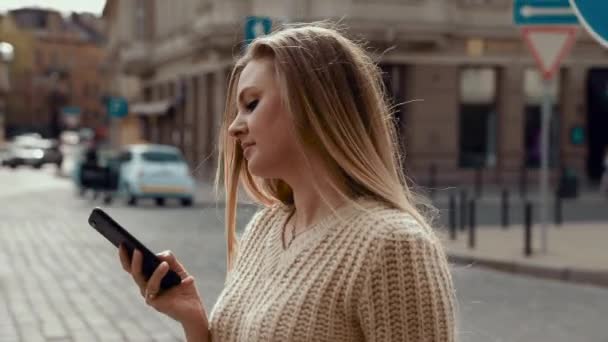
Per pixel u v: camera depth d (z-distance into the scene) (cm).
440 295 179
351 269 182
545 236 1266
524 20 1251
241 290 208
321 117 189
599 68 3234
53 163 5875
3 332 759
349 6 2866
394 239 180
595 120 3288
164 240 1577
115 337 742
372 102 195
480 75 3116
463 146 3105
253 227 221
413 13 2934
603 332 797
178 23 4012
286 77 190
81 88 11631
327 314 184
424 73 3042
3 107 9419
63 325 791
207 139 3512
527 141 3152
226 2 3041
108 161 2620
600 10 787
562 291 1034
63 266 1201
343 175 193
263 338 191
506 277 1136
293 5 1858
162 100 4450
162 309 210
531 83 3138
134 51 4575
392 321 178
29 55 9356
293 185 201
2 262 1241
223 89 3222
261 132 194
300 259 193
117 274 1123
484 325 819
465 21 3062
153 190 2473
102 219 205
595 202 2377
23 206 2433
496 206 2239
